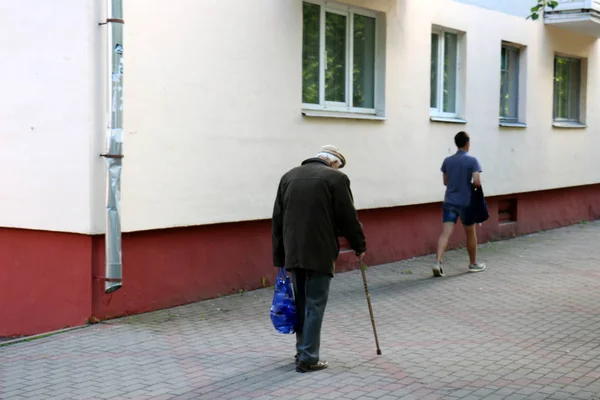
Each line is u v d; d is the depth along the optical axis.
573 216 17.62
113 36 7.66
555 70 16.94
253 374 6.11
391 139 11.70
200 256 8.99
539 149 15.85
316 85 10.66
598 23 15.66
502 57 15.09
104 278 7.90
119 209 7.79
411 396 5.53
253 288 9.70
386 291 9.66
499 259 12.32
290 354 6.71
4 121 8.41
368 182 11.28
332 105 10.92
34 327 8.32
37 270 8.27
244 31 9.23
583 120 17.67
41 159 8.14
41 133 8.12
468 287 9.92
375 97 11.66
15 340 7.30
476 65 13.75
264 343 7.11
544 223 16.44
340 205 6.14
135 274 8.27
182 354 6.73
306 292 6.19
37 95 8.14
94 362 6.51
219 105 8.97
